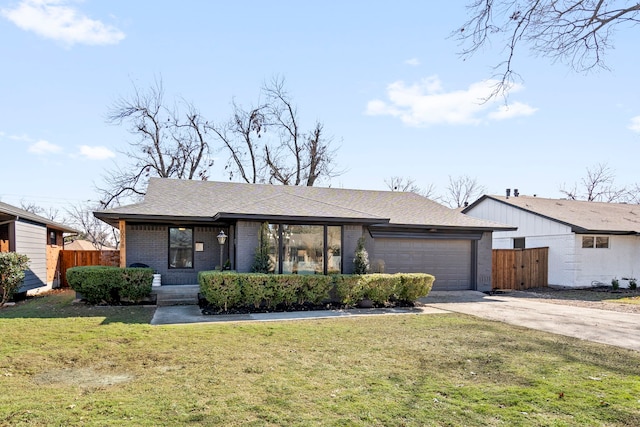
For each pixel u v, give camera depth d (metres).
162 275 13.83
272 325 8.64
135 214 12.02
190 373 5.29
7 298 11.41
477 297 14.16
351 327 8.46
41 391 4.61
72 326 8.27
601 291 16.59
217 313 10.19
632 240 18.84
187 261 14.12
